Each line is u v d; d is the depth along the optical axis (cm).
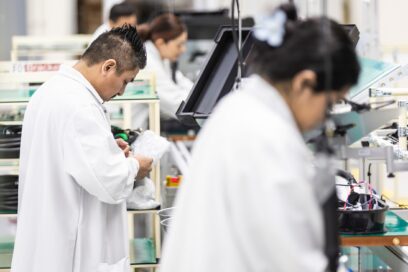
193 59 568
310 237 165
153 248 363
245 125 167
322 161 182
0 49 591
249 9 408
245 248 163
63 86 292
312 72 166
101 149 285
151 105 372
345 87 172
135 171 299
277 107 170
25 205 296
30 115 298
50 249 293
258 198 161
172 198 373
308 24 172
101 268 297
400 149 288
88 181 285
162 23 468
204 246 168
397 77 305
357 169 342
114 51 292
